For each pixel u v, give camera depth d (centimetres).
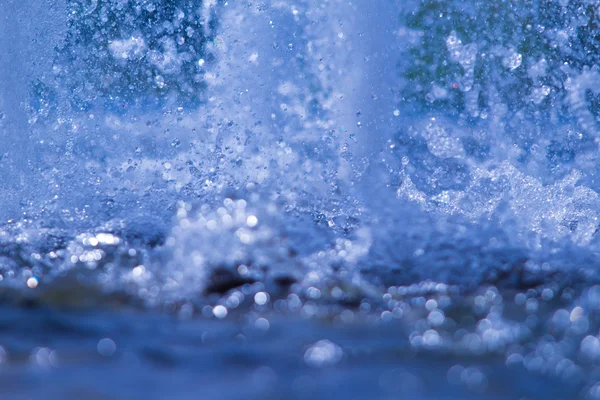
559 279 1013
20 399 550
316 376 602
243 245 1055
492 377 606
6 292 898
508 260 1098
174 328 761
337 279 988
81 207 1395
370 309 867
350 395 561
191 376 602
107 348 681
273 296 914
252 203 1295
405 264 1064
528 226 1316
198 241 1048
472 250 1138
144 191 1488
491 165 1619
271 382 588
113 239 1164
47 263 1068
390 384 585
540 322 792
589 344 703
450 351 678
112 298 880
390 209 1373
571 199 1448
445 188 1497
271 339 720
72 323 767
